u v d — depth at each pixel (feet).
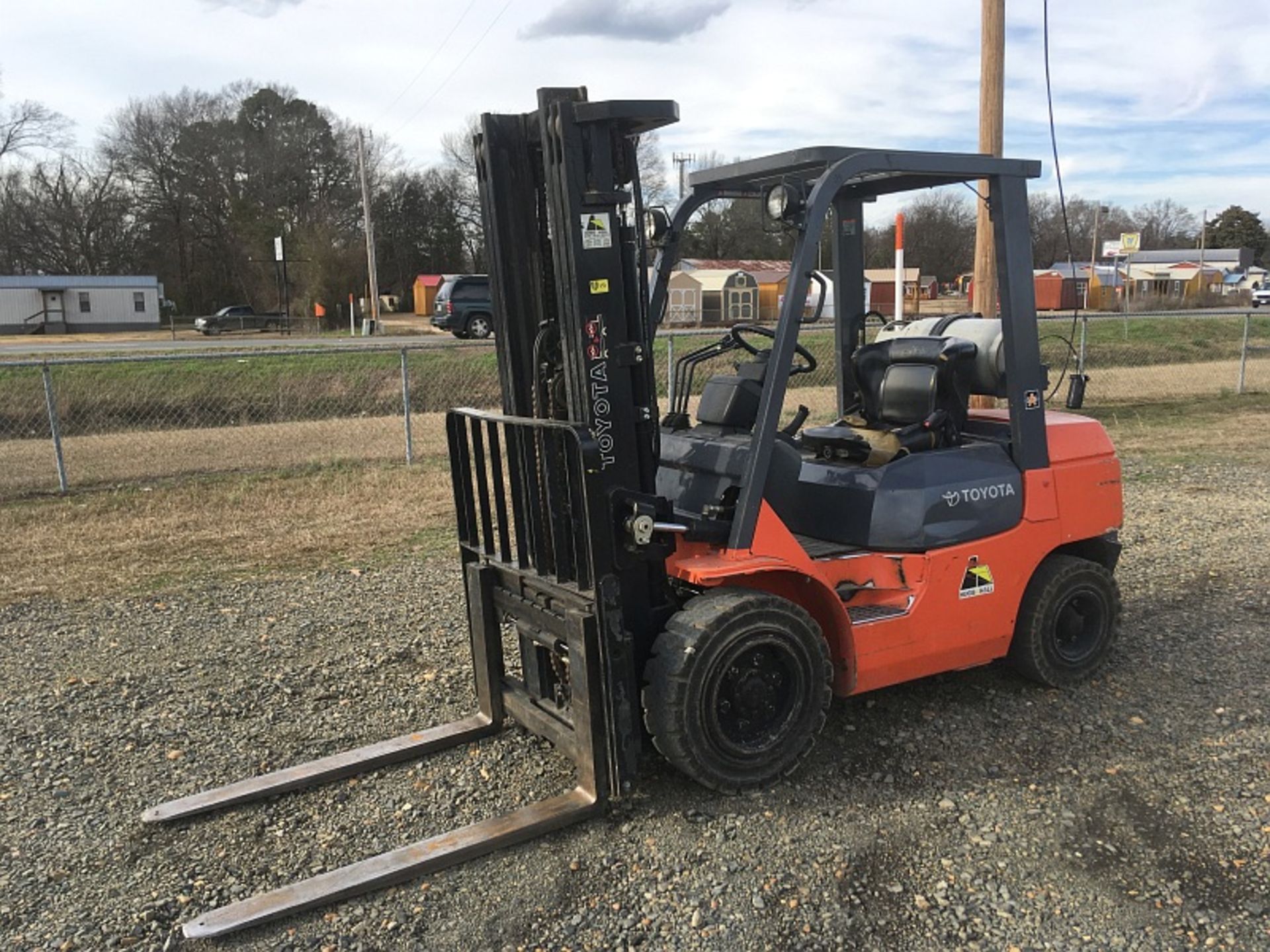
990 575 14.17
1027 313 14.23
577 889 10.39
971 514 13.98
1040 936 9.62
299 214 205.26
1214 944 9.48
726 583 12.25
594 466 10.79
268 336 120.67
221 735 14.16
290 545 24.59
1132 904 10.09
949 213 202.69
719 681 11.61
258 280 187.62
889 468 13.69
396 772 12.91
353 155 216.13
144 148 206.28
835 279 16.30
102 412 49.19
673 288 114.01
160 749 13.76
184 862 11.03
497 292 12.17
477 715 14.17
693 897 10.24
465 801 12.21
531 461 11.89
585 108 10.66
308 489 30.63
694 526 11.84
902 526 13.52
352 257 154.92
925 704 14.88
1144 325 87.15
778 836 11.34
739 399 13.29
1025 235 14.02
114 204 205.77
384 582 21.40
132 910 10.16
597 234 11.12
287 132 214.28
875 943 9.53
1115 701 14.94
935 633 13.69
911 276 152.87
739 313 114.62
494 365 57.36
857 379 15.58
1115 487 15.72
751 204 15.53
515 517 12.34
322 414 51.03
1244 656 16.75
